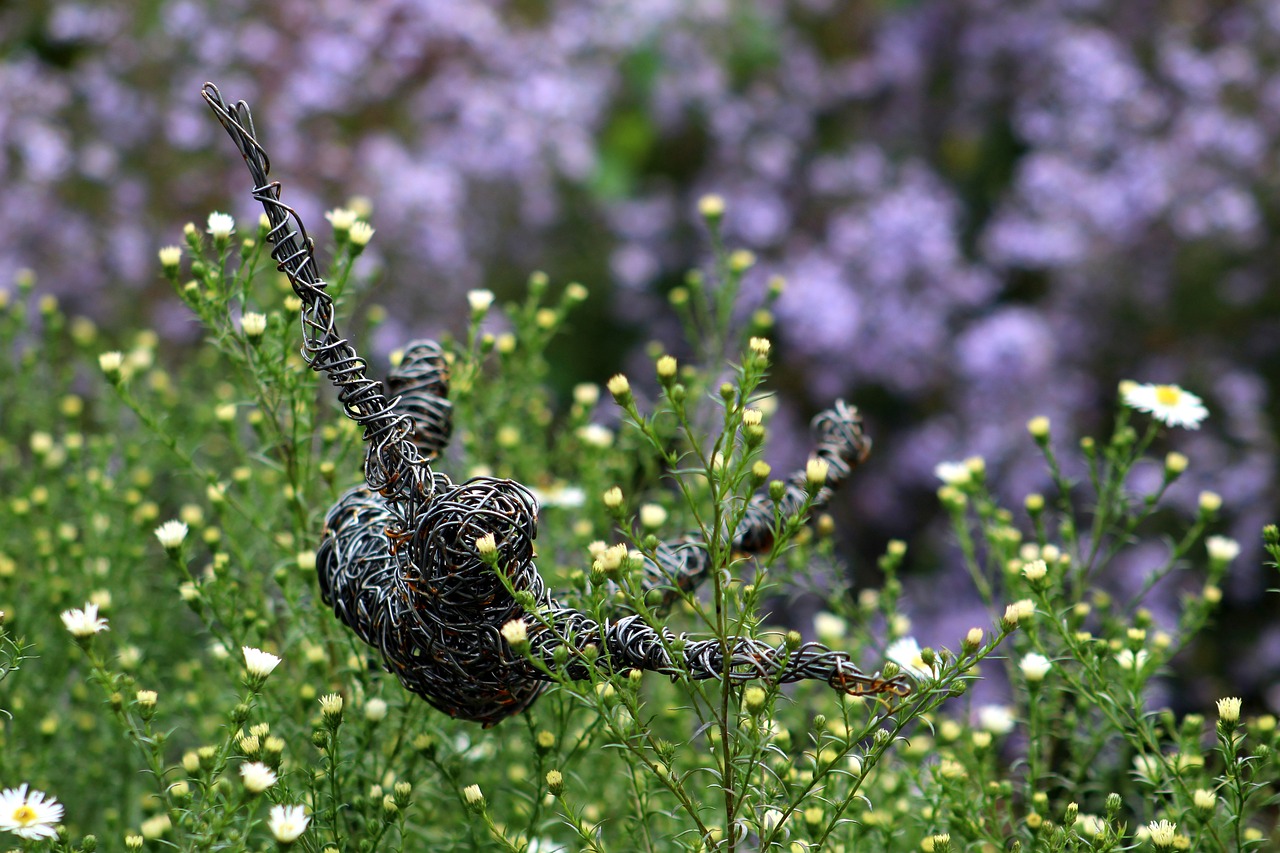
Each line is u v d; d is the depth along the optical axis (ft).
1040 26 7.69
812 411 6.98
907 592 6.09
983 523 3.49
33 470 3.66
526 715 3.05
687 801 2.80
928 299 6.97
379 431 2.76
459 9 6.81
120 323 5.96
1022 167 7.41
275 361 3.14
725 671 2.74
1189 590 5.83
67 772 3.37
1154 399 3.38
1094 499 5.99
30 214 6.06
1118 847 2.98
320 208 6.11
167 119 6.35
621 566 2.77
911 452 6.57
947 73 8.13
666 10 7.63
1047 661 3.10
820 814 2.90
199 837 2.84
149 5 6.66
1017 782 3.48
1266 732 3.21
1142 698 3.09
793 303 6.72
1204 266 6.72
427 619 2.75
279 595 3.44
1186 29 7.29
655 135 7.77
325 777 3.01
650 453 3.52
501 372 3.62
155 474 3.95
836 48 8.45
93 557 3.51
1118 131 7.06
